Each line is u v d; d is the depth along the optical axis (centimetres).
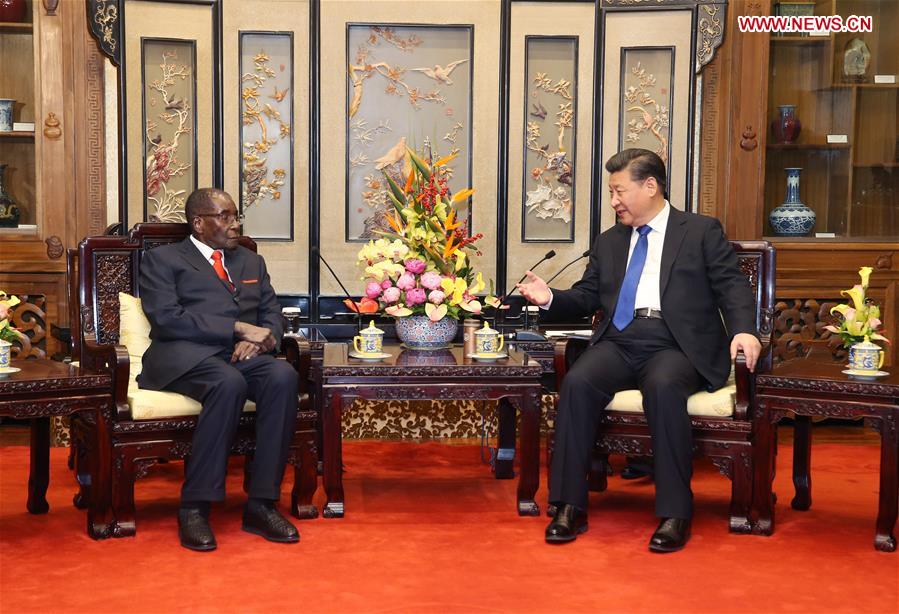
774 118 518
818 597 264
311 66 484
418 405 477
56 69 475
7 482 382
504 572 282
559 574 281
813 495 374
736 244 372
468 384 337
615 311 352
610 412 329
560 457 320
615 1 490
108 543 307
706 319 344
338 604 255
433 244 368
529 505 342
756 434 322
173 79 476
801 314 511
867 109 525
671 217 354
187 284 344
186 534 304
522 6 490
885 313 514
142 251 362
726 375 339
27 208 493
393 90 492
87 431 318
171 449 318
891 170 525
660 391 314
